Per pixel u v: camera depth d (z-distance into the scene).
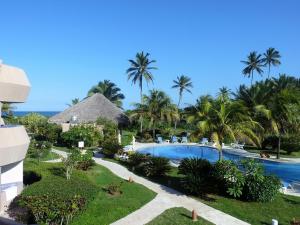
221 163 21.61
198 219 16.92
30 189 16.45
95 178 24.33
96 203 18.41
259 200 19.88
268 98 41.53
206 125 24.08
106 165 30.22
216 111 24.36
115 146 34.47
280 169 33.50
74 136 39.69
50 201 14.77
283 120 37.53
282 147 41.47
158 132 56.62
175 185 23.47
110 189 20.69
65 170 23.41
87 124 44.72
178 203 19.47
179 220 16.69
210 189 21.66
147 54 71.88
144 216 17.16
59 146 42.19
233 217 17.38
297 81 68.75
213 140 23.88
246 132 25.06
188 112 27.02
